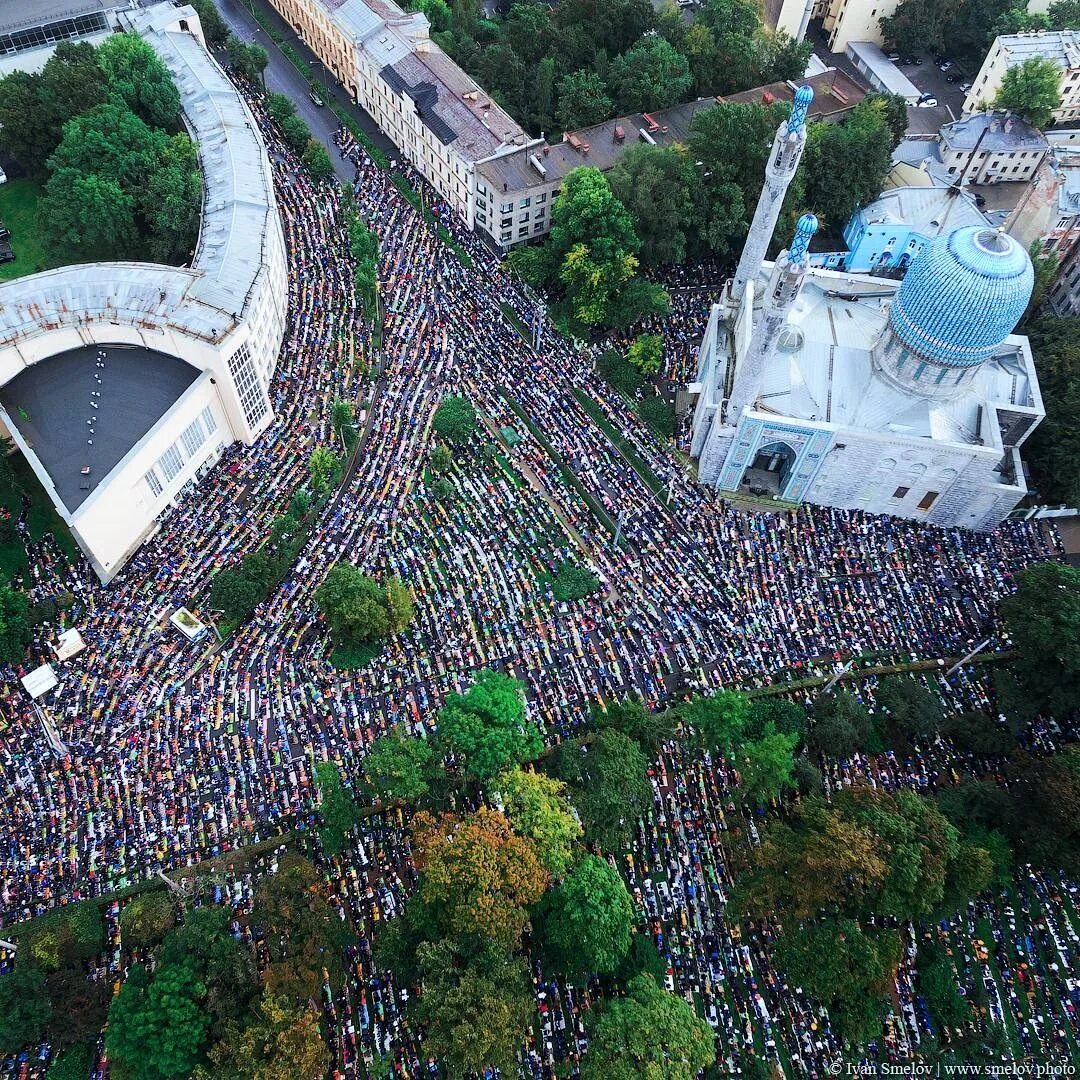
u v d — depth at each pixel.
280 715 107.31
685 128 173.12
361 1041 88.06
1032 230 159.50
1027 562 128.75
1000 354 131.62
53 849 96.44
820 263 168.12
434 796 100.56
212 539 123.19
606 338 155.00
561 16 193.00
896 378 125.81
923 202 162.25
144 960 91.44
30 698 107.50
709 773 106.38
